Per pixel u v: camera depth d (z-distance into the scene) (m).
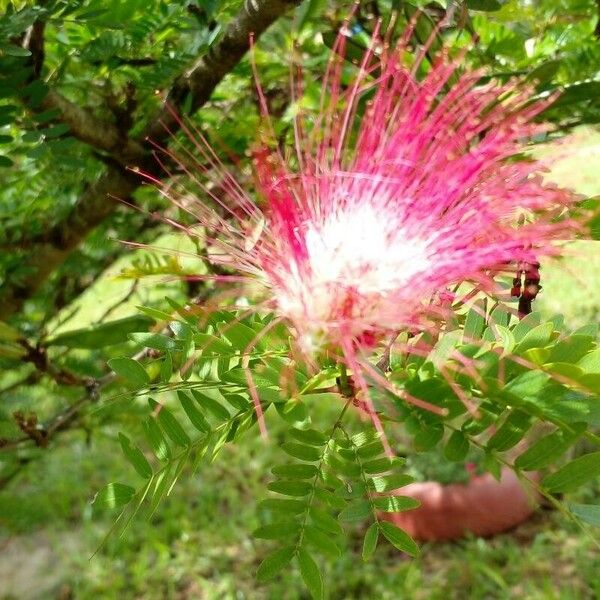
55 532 0.61
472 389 0.13
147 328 0.26
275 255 0.14
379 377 0.13
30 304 0.34
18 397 0.31
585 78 0.23
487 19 0.22
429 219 0.14
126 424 0.31
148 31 0.20
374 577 0.53
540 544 0.54
